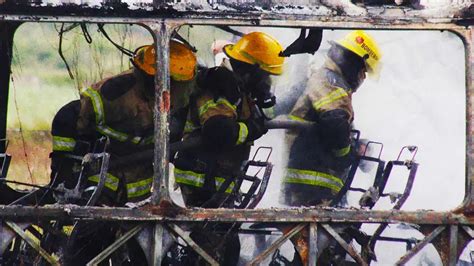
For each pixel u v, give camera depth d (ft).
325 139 79.92
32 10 64.13
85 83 98.17
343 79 82.23
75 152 71.26
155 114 64.85
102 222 70.44
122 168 73.20
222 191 75.05
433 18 66.44
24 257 73.77
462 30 66.54
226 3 65.31
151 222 65.05
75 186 70.69
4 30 76.48
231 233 76.18
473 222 66.64
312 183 82.28
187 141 73.41
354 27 66.23
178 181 76.95
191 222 65.26
